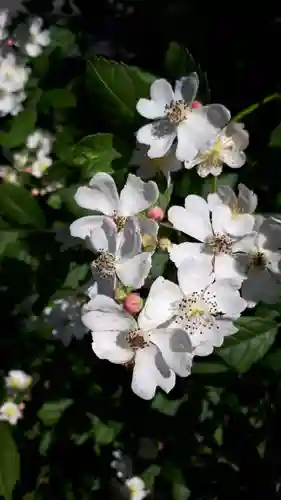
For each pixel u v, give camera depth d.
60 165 0.29
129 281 0.21
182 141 0.23
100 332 0.21
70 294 0.26
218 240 0.23
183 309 0.22
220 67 0.35
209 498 0.30
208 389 0.28
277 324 0.23
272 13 0.36
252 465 0.29
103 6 0.36
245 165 0.27
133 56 0.36
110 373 0.29
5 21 0.31
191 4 0.37
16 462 0.27
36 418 0.31
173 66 0.26
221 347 0.23
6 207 0.26
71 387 0.30
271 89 0.34
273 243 0.23
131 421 0.30
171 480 0.30
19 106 0.30
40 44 0.31
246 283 0.23
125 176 0.25
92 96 0.26
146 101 0.24
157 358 0.21
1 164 0.31
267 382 0.26
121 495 0.31
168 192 0.24
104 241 0.22
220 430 0.29
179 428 0.29
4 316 0.30
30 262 0.27
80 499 0.32
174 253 0.22
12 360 0.31
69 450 0.31
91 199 0.23
